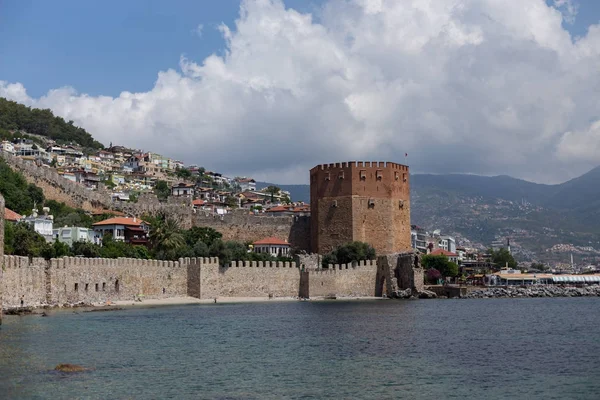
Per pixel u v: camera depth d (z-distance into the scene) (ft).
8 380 147.43
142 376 156.35
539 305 449.48
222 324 279.49
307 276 477.36
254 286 459.32
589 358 189.78
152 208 566.77
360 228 549.54
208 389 144.77
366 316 328.70
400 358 187.83
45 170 546.26
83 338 215.51
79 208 545.85
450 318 322.75
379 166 557.74
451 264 646.33
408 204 573.33
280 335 240.12
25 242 342.44
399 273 513.45
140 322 279.08
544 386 151.74
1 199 230.68
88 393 137.80
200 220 572.51
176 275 428.56
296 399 137.59
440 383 153.89
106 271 375.45
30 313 298.56
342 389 146.72
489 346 214.28
